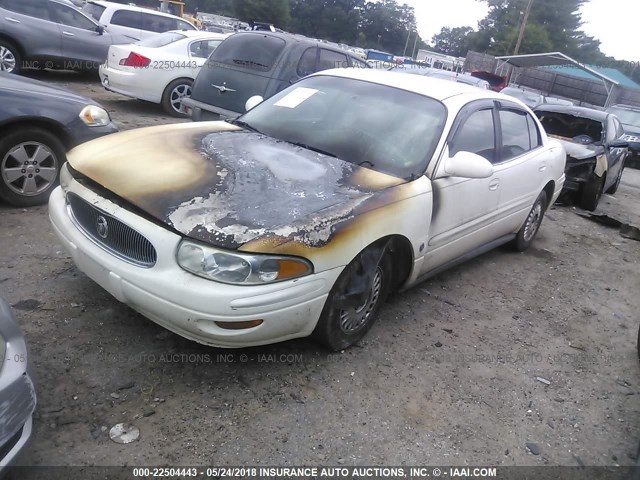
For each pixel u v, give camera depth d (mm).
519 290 4965
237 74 7402
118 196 2912
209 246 2676
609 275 5766
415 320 4070
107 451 2525
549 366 3762
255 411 2881
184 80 10266
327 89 4383
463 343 3865
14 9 10695
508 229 5262
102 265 2955
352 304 3311
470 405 3205
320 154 3727
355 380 3244
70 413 2699
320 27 96062
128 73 9844
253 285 2711
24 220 4703
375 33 105312
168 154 3318
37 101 4781
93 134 5125
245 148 3619
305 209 2992
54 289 3707
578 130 9172
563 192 8469
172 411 2805
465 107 4215
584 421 3230
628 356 4066
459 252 4441
